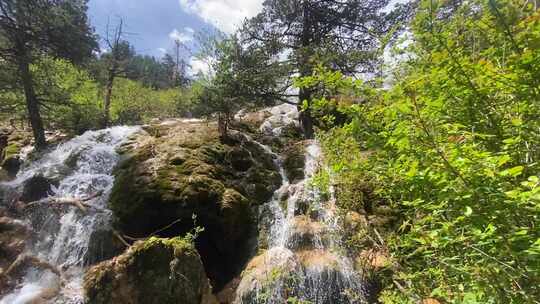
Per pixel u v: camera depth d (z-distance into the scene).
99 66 19.52
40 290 7.14
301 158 11.21
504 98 2.23
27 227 8.74
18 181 10.59
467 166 1.78
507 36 2.17
